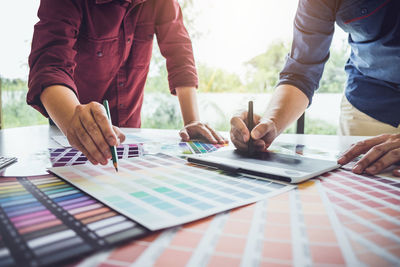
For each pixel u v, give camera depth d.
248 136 0.69
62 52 0.87
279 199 0.40
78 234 0.27
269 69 3.40
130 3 1.17
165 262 0.23
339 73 2.86
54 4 0.90
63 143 0.90
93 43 1.17
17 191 0.42
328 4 0.94
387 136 0.64
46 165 0.61
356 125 1.24
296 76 1.00
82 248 0.24
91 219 0.31
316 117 3.04
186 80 1.25
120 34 1.22
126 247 0.26
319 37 0.96
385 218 0.33
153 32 1.32
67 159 0.67
